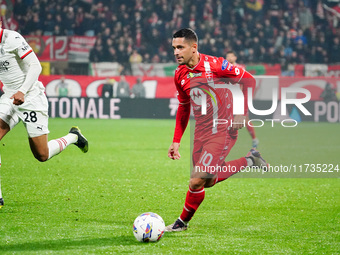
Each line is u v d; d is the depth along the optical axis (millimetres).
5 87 9227
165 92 33625
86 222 8461
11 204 9781
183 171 14328
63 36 35625
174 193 11273
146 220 7293
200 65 8031
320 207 10055
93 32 38656
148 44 38406
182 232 7965
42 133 9242
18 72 9078
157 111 33531
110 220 8664
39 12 38656
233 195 11172
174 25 39000
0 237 7410
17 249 6844
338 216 9242
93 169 14375
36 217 8734
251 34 39562
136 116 33531
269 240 7559
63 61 35562
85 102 33219
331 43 40531
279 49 39000
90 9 39719
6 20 37906
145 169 14562
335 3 41781
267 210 9719
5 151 17500
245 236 7773
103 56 36375
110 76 33688
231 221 8773
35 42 35375
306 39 40188
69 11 38500
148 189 11680
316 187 12305
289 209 9828
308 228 8320
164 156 17203
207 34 37719
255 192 11547
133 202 10281
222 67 8070
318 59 39750
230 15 40031
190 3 40062
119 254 6727
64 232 7762
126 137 22859
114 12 39656
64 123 28969
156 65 34906
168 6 40094
